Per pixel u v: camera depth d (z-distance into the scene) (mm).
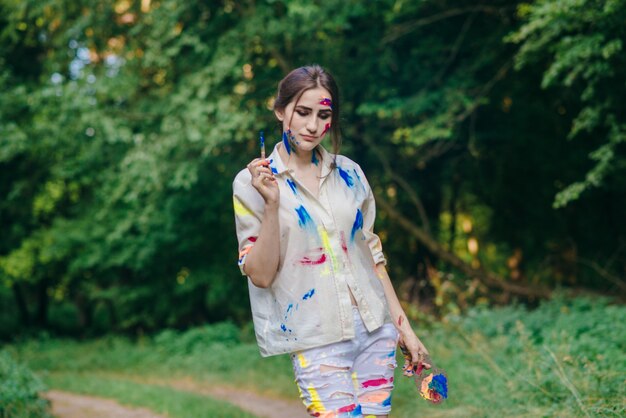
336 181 2746
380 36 12953
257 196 2664
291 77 2682
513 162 14922
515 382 5602
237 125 12094
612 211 14289
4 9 15461
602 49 8492
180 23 12844
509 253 16141
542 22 8680
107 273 18859
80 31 13438
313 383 2615
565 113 13477
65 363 14805
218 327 14820
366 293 2709
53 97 13328
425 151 14438
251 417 7586
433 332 10211
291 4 11078
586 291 11773
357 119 13461
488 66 13031
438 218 15672
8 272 18531
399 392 7031
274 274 2617
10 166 18234
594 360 5734
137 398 9367
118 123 13086
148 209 15258
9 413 6691
